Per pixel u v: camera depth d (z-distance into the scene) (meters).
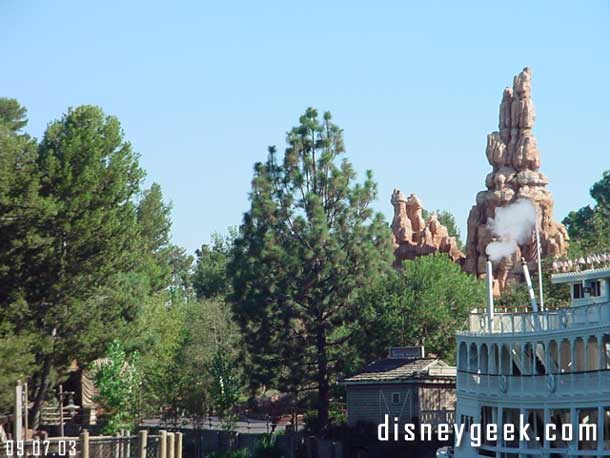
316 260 103.31
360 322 103.12
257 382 103.44
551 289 105.06
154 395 106.56
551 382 63.69
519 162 133.50
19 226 89.50
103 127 100.19
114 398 95.44
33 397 96.50
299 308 102.56
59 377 93.62
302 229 104.88
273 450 93.50
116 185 95.00
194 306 127.06
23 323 89.44
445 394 93.38
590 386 60.78
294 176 106.88
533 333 65.62
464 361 73.56
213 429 108.50
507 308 104.94
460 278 108.31
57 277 91.94
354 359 101.81
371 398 94.06
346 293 102.81
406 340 103.56
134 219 100.12
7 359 82.12
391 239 107.62
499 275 128.00
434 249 139.88
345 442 90.50
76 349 91.75
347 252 104.06
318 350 102.69
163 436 69.19
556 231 130.25
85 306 93.75
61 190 92.31
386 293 105.06
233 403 106.44
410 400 91.56
